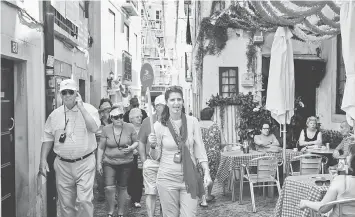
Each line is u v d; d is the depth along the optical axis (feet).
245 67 43.21
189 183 15.02
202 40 43.57
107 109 29.48
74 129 18.88
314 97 42.37
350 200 14.03
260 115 40.11
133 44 80.38
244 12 34.99
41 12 23.86
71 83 18.63
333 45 39.19
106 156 23.90
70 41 31.89
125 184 24.07
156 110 21.66
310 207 14.89
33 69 22.04
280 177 30.50
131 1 70.54
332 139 37.14
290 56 27.99
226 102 42.04
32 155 21.81
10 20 18.63
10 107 20.74
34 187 22.09
